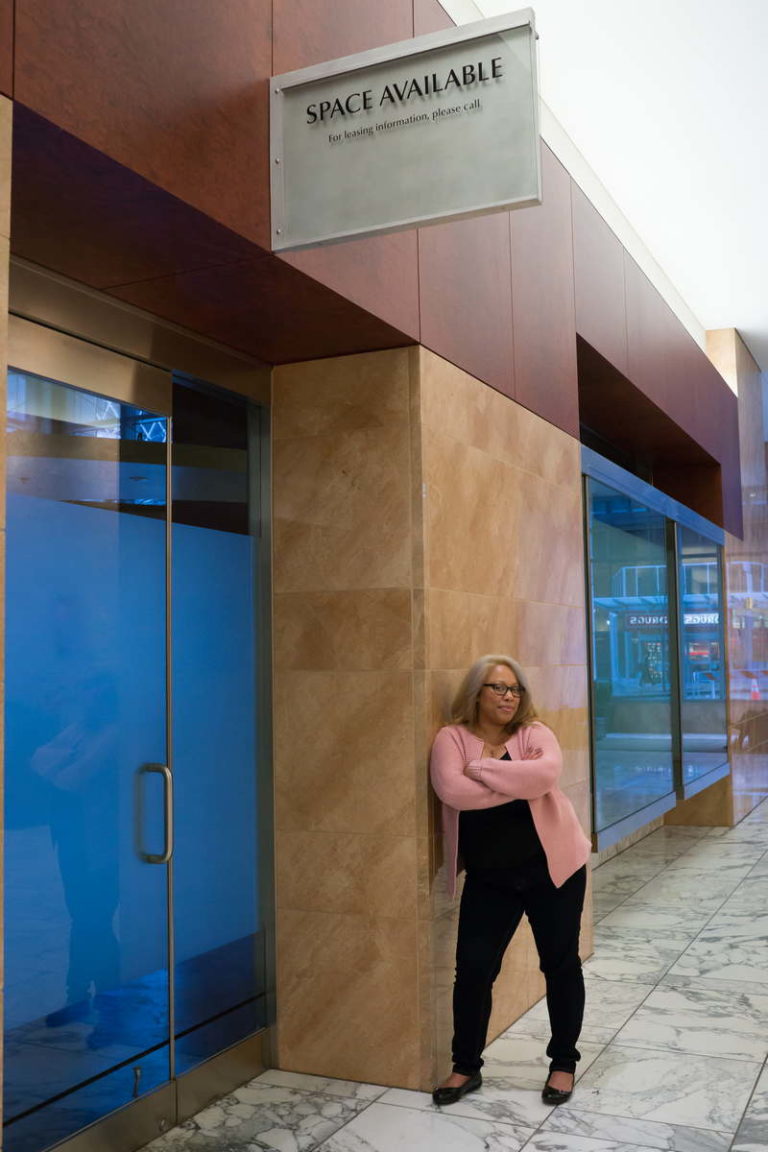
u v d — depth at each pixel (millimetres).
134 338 3918
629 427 9617
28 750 3404
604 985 5746
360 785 4434
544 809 4215
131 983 3797
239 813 4410
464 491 4809
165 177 2980
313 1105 4129
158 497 4027
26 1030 3361
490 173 3121
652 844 10633
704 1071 4445
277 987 4559
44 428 3514
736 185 8656
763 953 6344
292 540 4633
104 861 3689
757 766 13484
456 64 3189
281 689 4617
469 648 4762
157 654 3982
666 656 8617
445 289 4742
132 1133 3742
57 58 2635
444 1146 3732
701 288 11359
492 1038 4812
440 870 4398
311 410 4637
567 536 6164
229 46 3287
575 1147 3719
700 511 11844
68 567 3588
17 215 3123
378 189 3285
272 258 3475
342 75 3357
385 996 4344
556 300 6277
